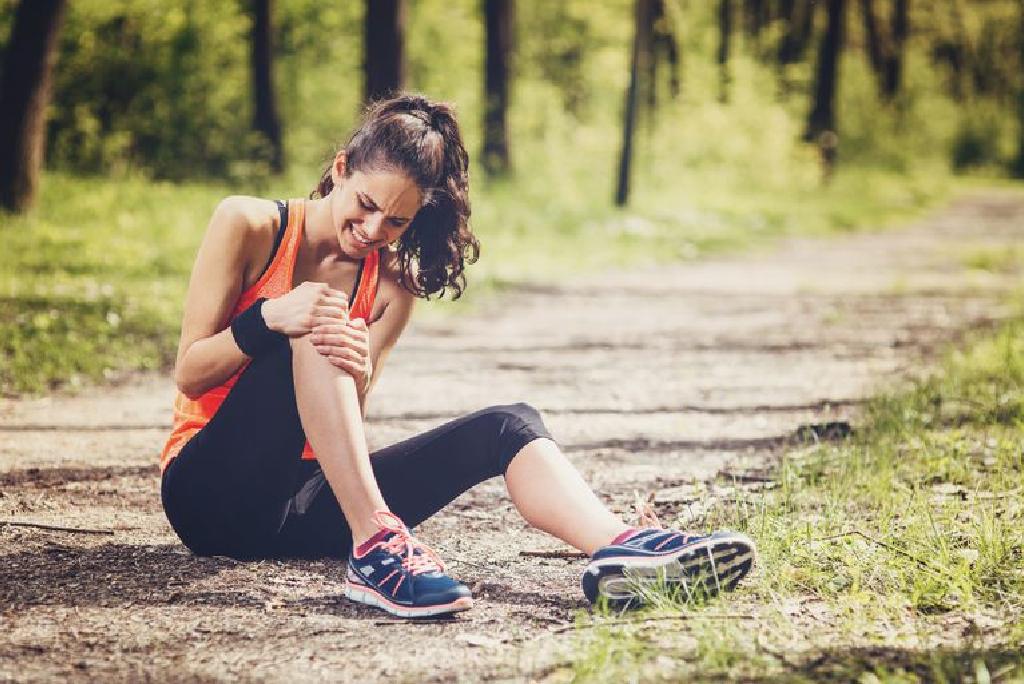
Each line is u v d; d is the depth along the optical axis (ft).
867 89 235.61
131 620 16.42
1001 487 23.09
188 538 17.97
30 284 49.70
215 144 109.60
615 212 108.68
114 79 106.93
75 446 28.45
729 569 16.30
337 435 16.52
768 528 20.06
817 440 26.76
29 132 69.67
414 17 127.95
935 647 15.29
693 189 137.69
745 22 214.90
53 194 79.71
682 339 48.32
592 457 28.02
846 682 14.08
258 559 18.95
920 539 19.39
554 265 75.15
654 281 70.74
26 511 22.22
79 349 40.68
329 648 15.47
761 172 155.43
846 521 21.09
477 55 129.80
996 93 280.72
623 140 113.19
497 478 25.79
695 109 161.38
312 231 16.89
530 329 50.93
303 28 123.13
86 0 102.63
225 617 16.56
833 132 182.39
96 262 57.26
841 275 76.28
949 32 263.70
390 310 17.56
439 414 33.65
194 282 16.57
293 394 16.57
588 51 163.73
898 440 27.89
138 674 14.56
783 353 44.50
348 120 118.21
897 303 60.08
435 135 16.15
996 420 29.50
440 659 15.10
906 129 248.73
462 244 17.22
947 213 157.58
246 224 16.47
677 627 15.80
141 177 97.81
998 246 102.53
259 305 16.17
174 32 106.52
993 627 16.06
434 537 21.27
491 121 116.57
